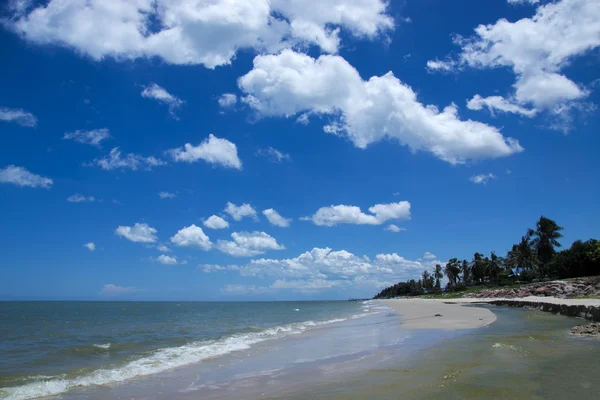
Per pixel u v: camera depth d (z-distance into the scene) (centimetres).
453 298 8919
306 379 1121
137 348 2125
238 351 1862
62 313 7806
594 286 4622
